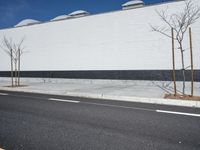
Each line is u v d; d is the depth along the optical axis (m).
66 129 5.83
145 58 15.59
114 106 8.92
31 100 10.76
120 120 6.70
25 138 5.16
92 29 17.97
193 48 13.85
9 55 23.73
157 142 4.86
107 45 17.25
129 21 16.19
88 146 4.65
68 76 19.44
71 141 4.95
